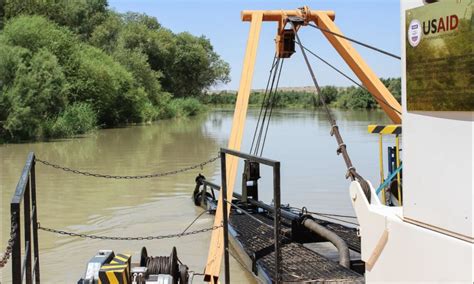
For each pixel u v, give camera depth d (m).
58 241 9.98
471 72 3.08
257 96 115.75
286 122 50.88
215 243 7.91
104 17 74.38
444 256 3.37
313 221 8.33
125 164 21.03
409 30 3.56
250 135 34.72
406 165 3.71
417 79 3.51
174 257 6.46
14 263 4.60
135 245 9.78
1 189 15.34
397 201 7.11
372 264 4.21
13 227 4.66
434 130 3.42
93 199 13.90
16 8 55.22
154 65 81.56
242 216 10.84
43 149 27.95
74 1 68.44
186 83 90.00
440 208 3.41
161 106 65.44
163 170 19.22
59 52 42.47
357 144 26.81
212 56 94.44
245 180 10.45
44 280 7.93
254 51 9.77
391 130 6.80
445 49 3.25
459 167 3.24
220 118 68.94
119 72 51.25
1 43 34.94
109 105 47.22
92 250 9.46
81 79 43.41
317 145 27.47
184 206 13.16
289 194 14.17
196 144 30.12
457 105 3.20
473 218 3.15
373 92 9.98
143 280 5.86
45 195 14.35
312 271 6.71
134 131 42.44
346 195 14.00
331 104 102.75
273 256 7.58
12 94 32.50
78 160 22.58
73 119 37.59
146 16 89.31
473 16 3.04
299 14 10.48
